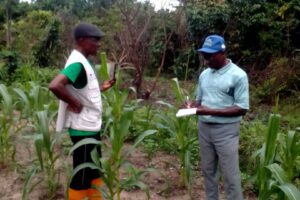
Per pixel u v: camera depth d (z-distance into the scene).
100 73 4.46
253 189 4.39
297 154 3.06
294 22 11.70
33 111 4.93
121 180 4.41
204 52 3.25
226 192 3.51
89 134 3.33
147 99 9.56
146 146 5.52
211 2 13.25
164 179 4.65
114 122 3.73
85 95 3.25
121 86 10.39
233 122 3.37
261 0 12.63
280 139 3.70
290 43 12.17
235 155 3.42
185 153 4.25
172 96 10.55
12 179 4.45
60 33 16.61
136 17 10.84
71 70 3.08
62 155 5.08
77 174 3.40
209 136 3.50
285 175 2.69
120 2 11.11
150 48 12.99
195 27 13.16
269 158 2.94
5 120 4.61
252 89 10.62
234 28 12.83
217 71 3.36
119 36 11.16
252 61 12.62
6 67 11.58
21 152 5.29
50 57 15.99
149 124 5.58
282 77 10.07
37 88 4.61
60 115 3.30
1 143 4.68
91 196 3.53
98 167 3.16
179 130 4.27
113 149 3.29
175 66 13.71
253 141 5.27
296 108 8.89
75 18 19.30
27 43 15.95
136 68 10.56
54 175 4.14
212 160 3.60
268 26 12.40
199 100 3.64
